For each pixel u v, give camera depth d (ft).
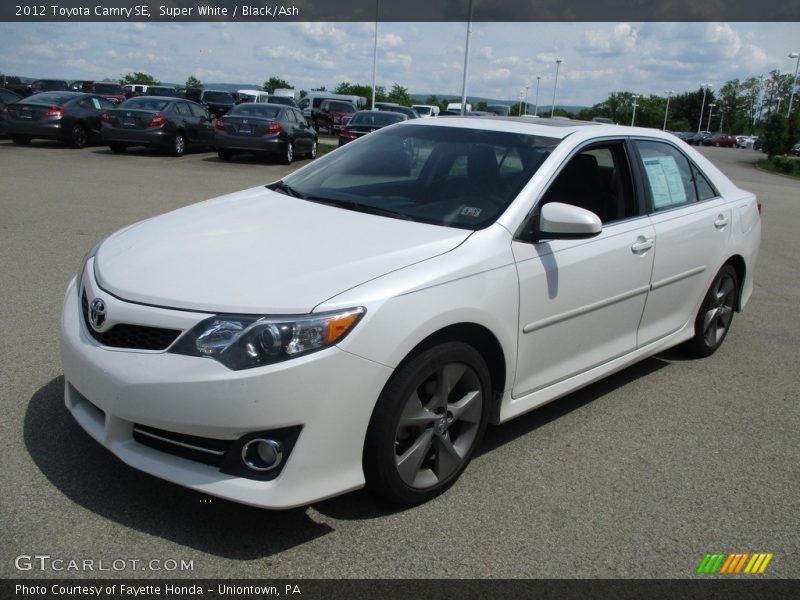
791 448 13.09
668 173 15.21
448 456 10.55
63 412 12.11
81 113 62.18
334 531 9.56
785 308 22.89
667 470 11.96
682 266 14.99
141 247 10.52
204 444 8.81
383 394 9.34
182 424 8.59
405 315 9.29
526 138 13.10
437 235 10.77
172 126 60.08
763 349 18.65
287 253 9.96
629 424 13.66
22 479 10.09
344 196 12.64
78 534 9.04
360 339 8.88
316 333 8.64
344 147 15.05
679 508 10.81
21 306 17.61
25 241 24.90
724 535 10.19
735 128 405.80
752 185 76.13
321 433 8.81
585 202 12.84
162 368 8.62
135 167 51.19
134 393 8.73
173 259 9.91
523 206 11.50
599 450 12.50
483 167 12.44
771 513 10.86
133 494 9.95
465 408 10.61
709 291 16.52
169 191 39.55
